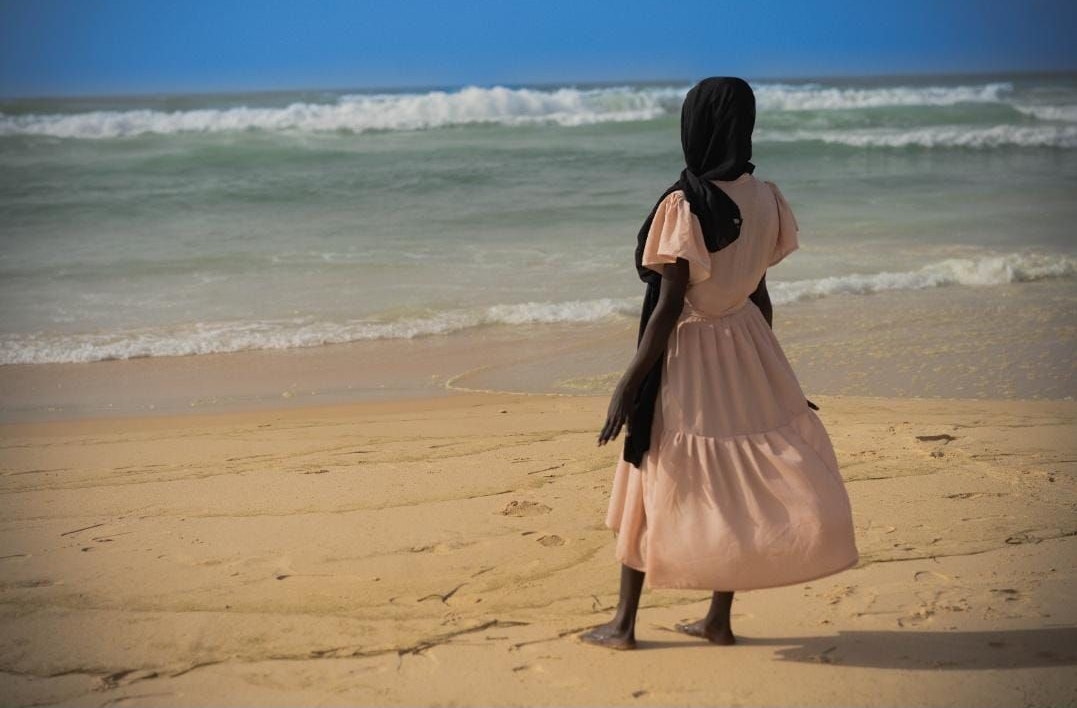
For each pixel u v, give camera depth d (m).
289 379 8.67
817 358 8.69
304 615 3.68
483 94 28.81
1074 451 5.77
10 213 17.36
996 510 4.73
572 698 2.95
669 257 2.97
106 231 16.17
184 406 7.89
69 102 42.34
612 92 31.06
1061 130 27.00
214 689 3.07
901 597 3.71
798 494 3.00
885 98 35.41
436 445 6.37
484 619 3.62
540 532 4.65
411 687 3.06
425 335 10.13
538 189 19.91
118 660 3.30
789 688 2.98
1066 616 3.48
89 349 9.62
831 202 18.95
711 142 3.02
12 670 3.24
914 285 11.97
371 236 15.67
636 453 3.08
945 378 7.96
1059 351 8.77
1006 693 2.90
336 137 25.05
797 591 3.81
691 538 3.01
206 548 4.47
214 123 26.48
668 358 3.08
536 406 7.59
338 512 4.99
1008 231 15.73
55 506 5.20
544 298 11.60
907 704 2.85
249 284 12.47
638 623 3.56
